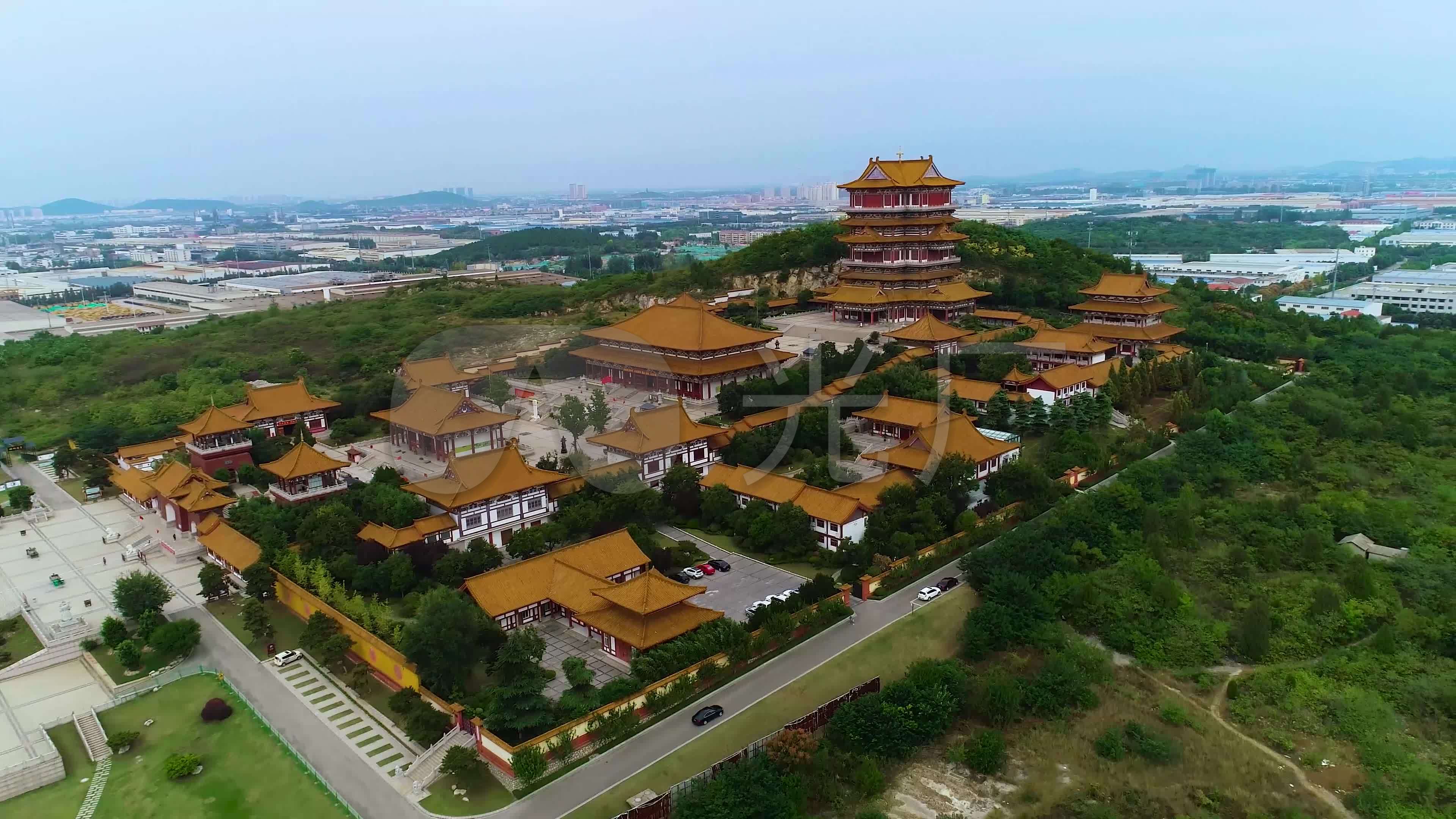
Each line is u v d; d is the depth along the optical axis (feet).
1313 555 237.45
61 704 197.47
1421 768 164.66
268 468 269.03
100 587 249.75
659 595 193.16
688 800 147.54
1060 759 169.07
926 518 243.81
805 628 207.10
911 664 193.77
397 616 207.72
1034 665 197.67
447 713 176.96
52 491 327.88
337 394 336.90
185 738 182.09
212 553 254.88
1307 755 170.50
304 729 182.70
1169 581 218.38
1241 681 192.54
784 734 160.66
